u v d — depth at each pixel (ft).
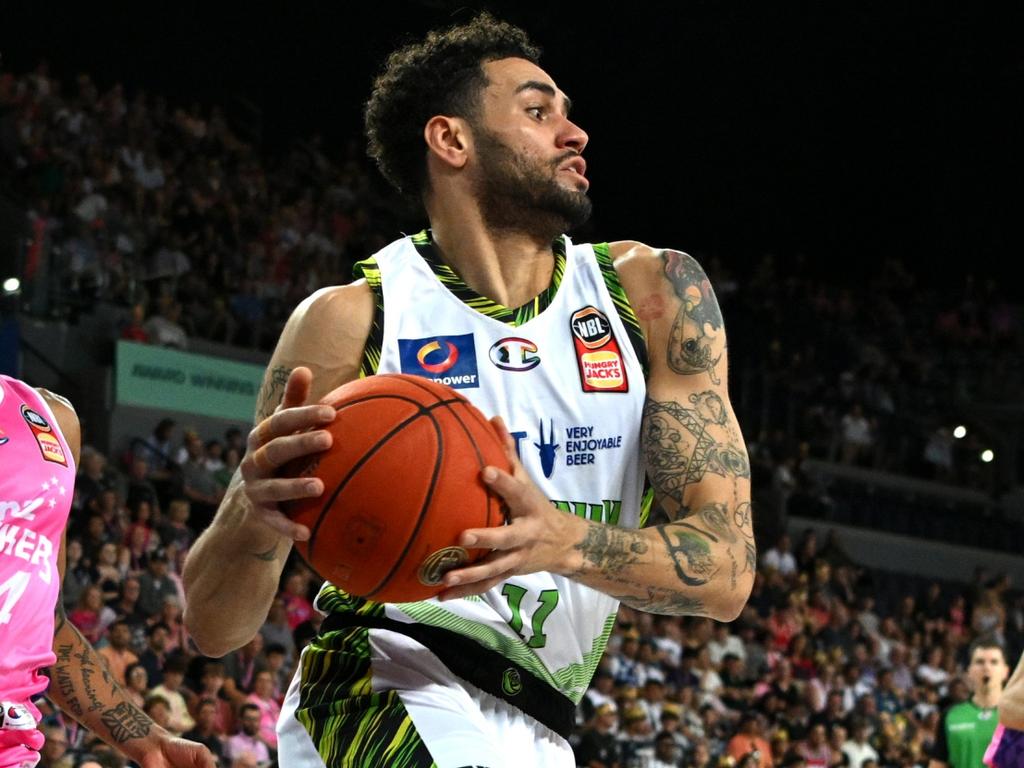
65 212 91.97
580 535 13.94
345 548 13.19
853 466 126.21
